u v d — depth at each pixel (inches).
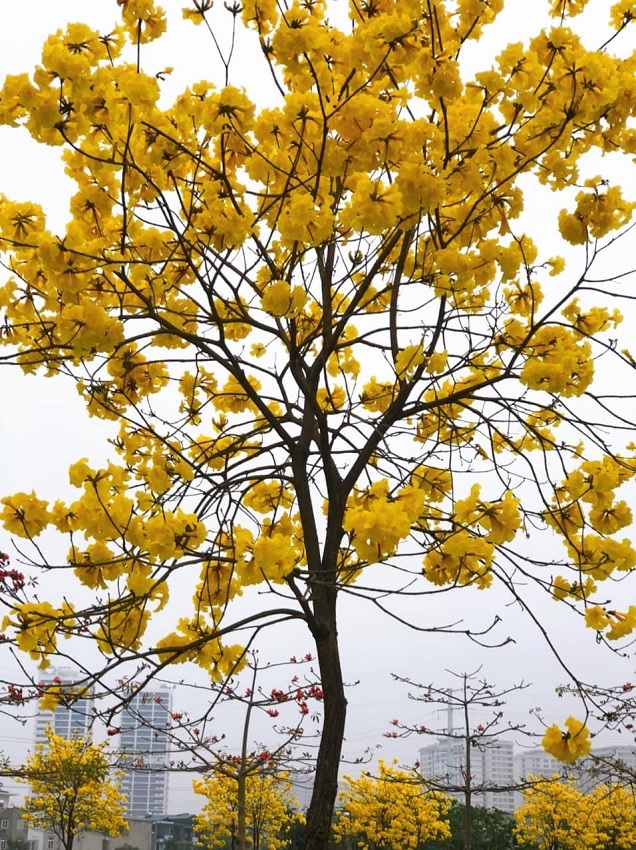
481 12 122.0
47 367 141.3
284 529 166.2
